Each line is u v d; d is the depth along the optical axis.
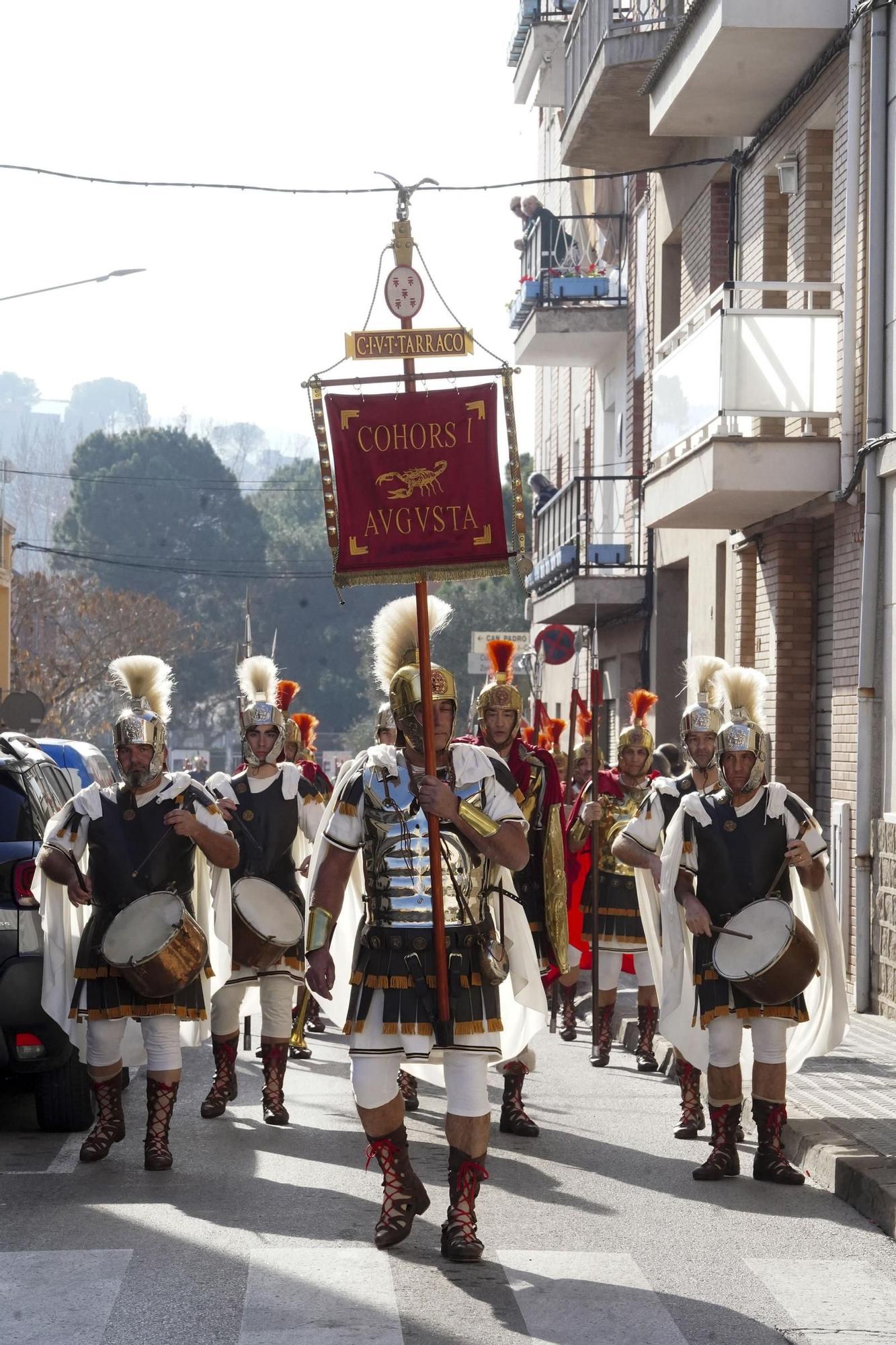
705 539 21.72
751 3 15.68
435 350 7.31
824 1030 9.12
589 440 32.91
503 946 7.34
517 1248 7.06
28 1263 6.68
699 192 21.72
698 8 16.55
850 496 15.31
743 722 8.64
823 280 17.06
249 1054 12.98
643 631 25.56
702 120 18.39
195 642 89.00
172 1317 5.99
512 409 7.28
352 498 7.31
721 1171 8.47
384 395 7.33
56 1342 5.72
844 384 15.33
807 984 8.44
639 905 10.51
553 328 28.36
